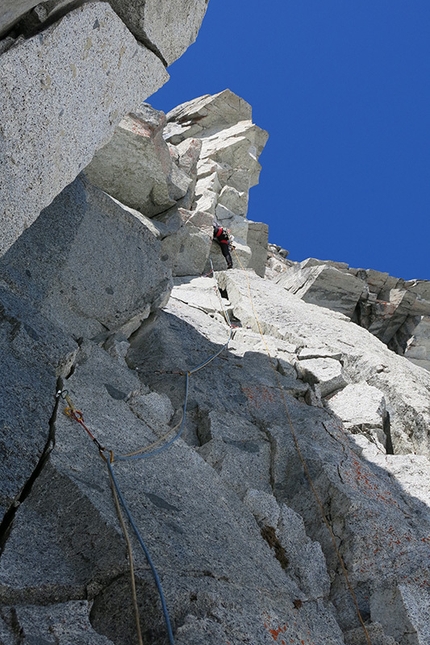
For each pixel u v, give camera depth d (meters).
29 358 5.09
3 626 3.13
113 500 4.22
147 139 10.12
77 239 7.09
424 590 5.00
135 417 5.55
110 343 6.86
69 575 3.62
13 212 3.71
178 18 4.89
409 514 5.80
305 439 6.59
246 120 20.05
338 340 9.65
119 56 4.47
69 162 4.15
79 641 3.21
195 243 12.14
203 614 3.65
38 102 3.74
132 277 7.45
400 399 8.07
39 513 3.95
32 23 3.70
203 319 9.45
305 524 5.55
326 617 4.55
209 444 5.94
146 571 3.67
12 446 4.23
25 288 6.18
